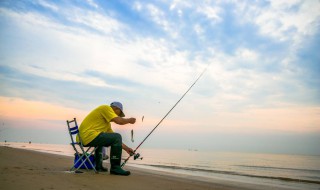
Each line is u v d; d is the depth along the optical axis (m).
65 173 3.91
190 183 4.39
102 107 4.38
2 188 2.42
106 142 4.31
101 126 4.40
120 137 4.39
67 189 2.63
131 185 3.32
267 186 5.62
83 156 4.58
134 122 4.52
